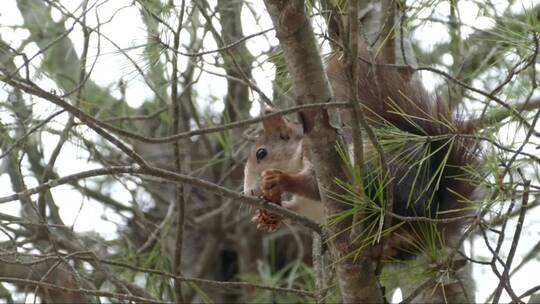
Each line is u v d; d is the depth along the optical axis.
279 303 11.87
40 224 8.12
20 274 10.01
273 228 8.10
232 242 14.24
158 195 12.88
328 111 6.77
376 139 6.53
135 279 11.21
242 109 12.31
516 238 6.97
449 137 7.41
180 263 8.67
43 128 9.27
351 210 6.68
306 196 7.88
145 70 8.57
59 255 7.88
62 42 11.69
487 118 7.73
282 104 9.84
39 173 11.19
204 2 9.02
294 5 6.57
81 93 9.51
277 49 8.61
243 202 7.16
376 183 7.22
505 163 6.94
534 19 7.70
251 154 9.10
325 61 7.63
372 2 8.84
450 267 7.27
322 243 7.70
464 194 7.98
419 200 7.92
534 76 7.19
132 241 12.33
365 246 7.04
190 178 6.97
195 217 13.55
